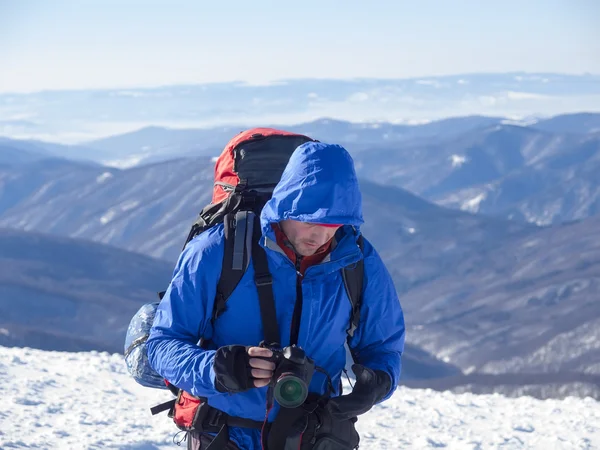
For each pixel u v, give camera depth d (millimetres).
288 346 2609
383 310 3020
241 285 2791
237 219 2816
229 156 2992
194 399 2932
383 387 2855
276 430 2734
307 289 2809
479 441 8344
